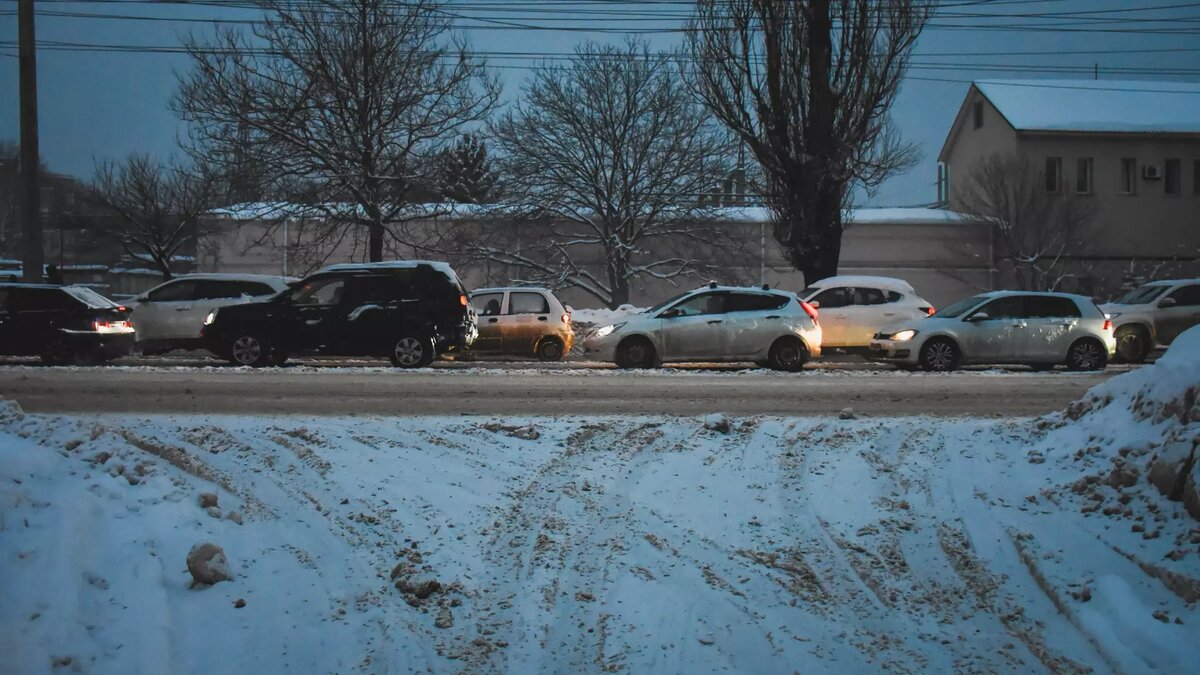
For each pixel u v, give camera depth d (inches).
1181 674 180.5
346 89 1202.6
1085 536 253.1
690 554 251.9
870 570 243.1
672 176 1514.5
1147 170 1727.4
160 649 187.6
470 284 1626.5
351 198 1246.3
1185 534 238.1
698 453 349.4
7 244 2450.8
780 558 249.8
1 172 2657.5
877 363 804.0
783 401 511.2
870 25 976.9
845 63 983.0
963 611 219.6
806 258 1013.8
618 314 1112.8
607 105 1518.2
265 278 805.9
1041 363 729.6
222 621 203.9
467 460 335.9
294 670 185.5
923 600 225.5
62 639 180.4
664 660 190.9
